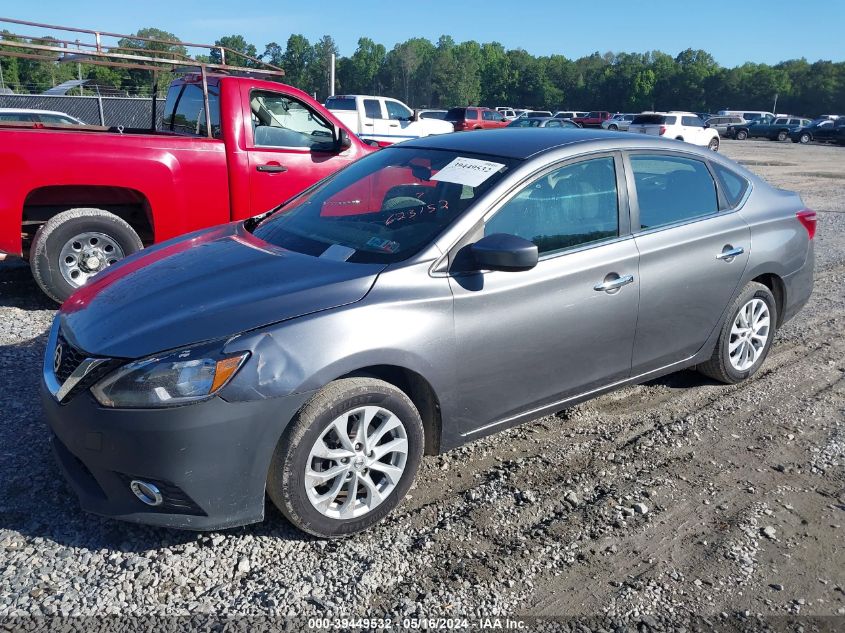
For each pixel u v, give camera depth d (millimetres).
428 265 3266
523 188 3619
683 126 34531
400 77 151375
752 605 2820
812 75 118062
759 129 49031
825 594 2896
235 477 2838
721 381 4871
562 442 4082
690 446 4070
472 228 3410
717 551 3131
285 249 3617
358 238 3566
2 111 14516
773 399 4742
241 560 2955
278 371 2822
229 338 2824
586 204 3855
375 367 3221
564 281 3623
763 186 4957
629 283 3898
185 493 2791
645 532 3248
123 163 6133
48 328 5602
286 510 2963
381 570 2934
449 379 3289
